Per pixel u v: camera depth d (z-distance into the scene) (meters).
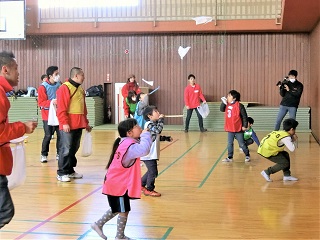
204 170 7.64
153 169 5.85
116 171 4.04
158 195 5.85
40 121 15.00
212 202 5.54
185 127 13.80
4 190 3.32
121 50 15.35
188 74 15.06
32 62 15.75
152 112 5.32
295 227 4.52
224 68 14.86
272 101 14.66
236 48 14.79
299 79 14.46
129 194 4.00
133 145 4.01
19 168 3.90
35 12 15.04
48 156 9.17
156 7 14.73
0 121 3.21
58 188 6.36
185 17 14.62
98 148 10.26
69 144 6.73
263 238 4.19
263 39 14.65
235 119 8.33
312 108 13.21
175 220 4.79
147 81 15.25
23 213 5.08
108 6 14.91
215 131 13.95
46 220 4.80
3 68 3.33
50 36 15.62
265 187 6.36
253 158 8.83
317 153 9.38
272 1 14.11
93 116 14.66
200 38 14.94
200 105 13.59
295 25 12.83
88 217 4.92
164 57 15.16
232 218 4.85
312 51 13.39
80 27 14.88
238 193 6.01
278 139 6.63
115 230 4.48
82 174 7.34
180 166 8.02
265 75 14.68
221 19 14.27
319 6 9.95
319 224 4.62
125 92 12.98
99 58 15.46
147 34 15.20
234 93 8.33
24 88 15.80
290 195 5.88
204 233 4.35
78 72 6.64
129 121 4.18
